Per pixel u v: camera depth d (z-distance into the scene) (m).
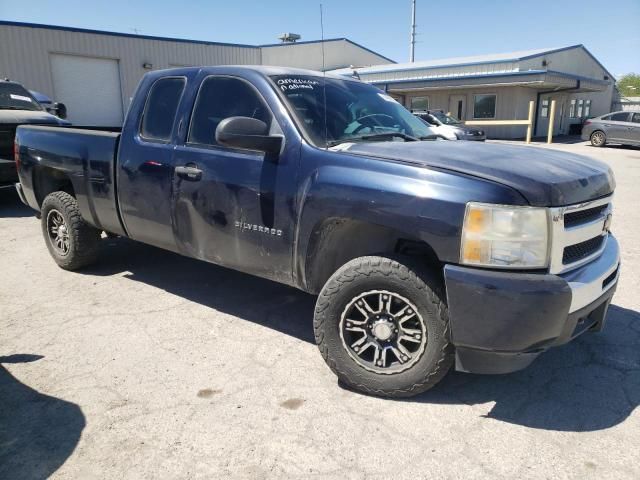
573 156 3.36
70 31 20.72
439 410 2.91
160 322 4.04
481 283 2.55
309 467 2.46
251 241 3.43
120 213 4.35
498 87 27.94
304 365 3.40
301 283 3.29
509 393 3.10
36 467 2.46
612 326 3.99
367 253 3.24
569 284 2.59
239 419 2.82
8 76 19.61
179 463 2.48
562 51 30.22
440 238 2.65
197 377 3.24
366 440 2.65
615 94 41.16
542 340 2.59
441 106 30.17
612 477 2.40
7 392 3.07
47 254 5.79
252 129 3.14
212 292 4.68
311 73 3.91
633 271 5.20
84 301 4.45
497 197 2.56
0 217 7.72
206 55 24.95
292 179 3.18
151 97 4.15
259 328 3.95
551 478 2.39
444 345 2.80
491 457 2.53
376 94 4.21
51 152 4.86
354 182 2.89
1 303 4.39
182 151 3.79
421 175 2.75
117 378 3.22
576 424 2.80
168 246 4.08
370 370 2.98
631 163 15.50
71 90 21.20
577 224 2.79
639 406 2.97
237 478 2.39
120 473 2.42
